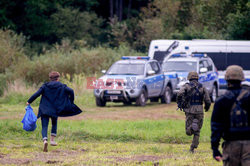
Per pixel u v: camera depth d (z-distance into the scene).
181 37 115.75
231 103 15.27
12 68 86.06
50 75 30.27
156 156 28.48
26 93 68.94
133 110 58.03
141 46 142.75
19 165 24.48
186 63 70.81
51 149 30.84
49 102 29.62
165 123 45.22
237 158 15.12
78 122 44.72
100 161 25.91
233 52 78.62
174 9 128.50
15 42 95.00
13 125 39.47
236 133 15.12
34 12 154.38
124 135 37.75
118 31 153.50
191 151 30.12
